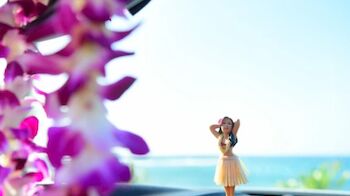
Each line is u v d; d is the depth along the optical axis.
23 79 0.37
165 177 33.81
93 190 0.29
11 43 0.38
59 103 0.30
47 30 0.31
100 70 0.30
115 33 0.31
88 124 0.30
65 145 0.29
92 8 0.30
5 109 0.37
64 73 0.30
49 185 0.32
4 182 0.37
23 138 0.37
